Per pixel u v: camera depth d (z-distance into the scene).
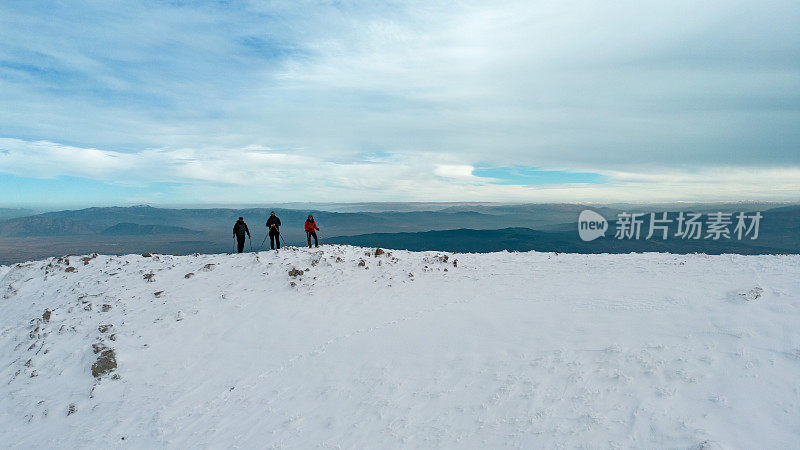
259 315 15.50
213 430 9.92
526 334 11.62
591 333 10.94
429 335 12.69
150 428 10.29
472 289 16.77
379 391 10.28
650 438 7.03
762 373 8.05
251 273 19.25
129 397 11.59
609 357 9.55
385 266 20.05
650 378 8.53
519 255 22.72
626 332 10.62
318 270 19.20
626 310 12.15
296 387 11.16
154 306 16.50
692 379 8.23
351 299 16.52
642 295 13.27
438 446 8.08
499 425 8.26
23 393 12.20
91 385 12.15
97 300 17.16
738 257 17.27
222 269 20.02
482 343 11.56
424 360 11.28
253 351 13.25
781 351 8.60
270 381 11.62
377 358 11.84
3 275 21.56
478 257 22.64
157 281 18.86
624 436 7.21
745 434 6.68
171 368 12.72
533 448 7.46
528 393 8.97
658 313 11.51
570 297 14.24
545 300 14.31
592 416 7.84
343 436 8.91
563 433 7.63
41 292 18.88
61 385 12.34
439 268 19.91
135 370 12.70
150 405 11.17
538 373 9.58
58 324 15.45
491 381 9.71
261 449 8.96
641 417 7.53
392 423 9.03
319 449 8.64
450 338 12.24
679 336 9.91
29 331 15.55
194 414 10.63
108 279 19.38
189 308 16.19
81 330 14.92
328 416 9.72
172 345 13.88
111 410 11.13
